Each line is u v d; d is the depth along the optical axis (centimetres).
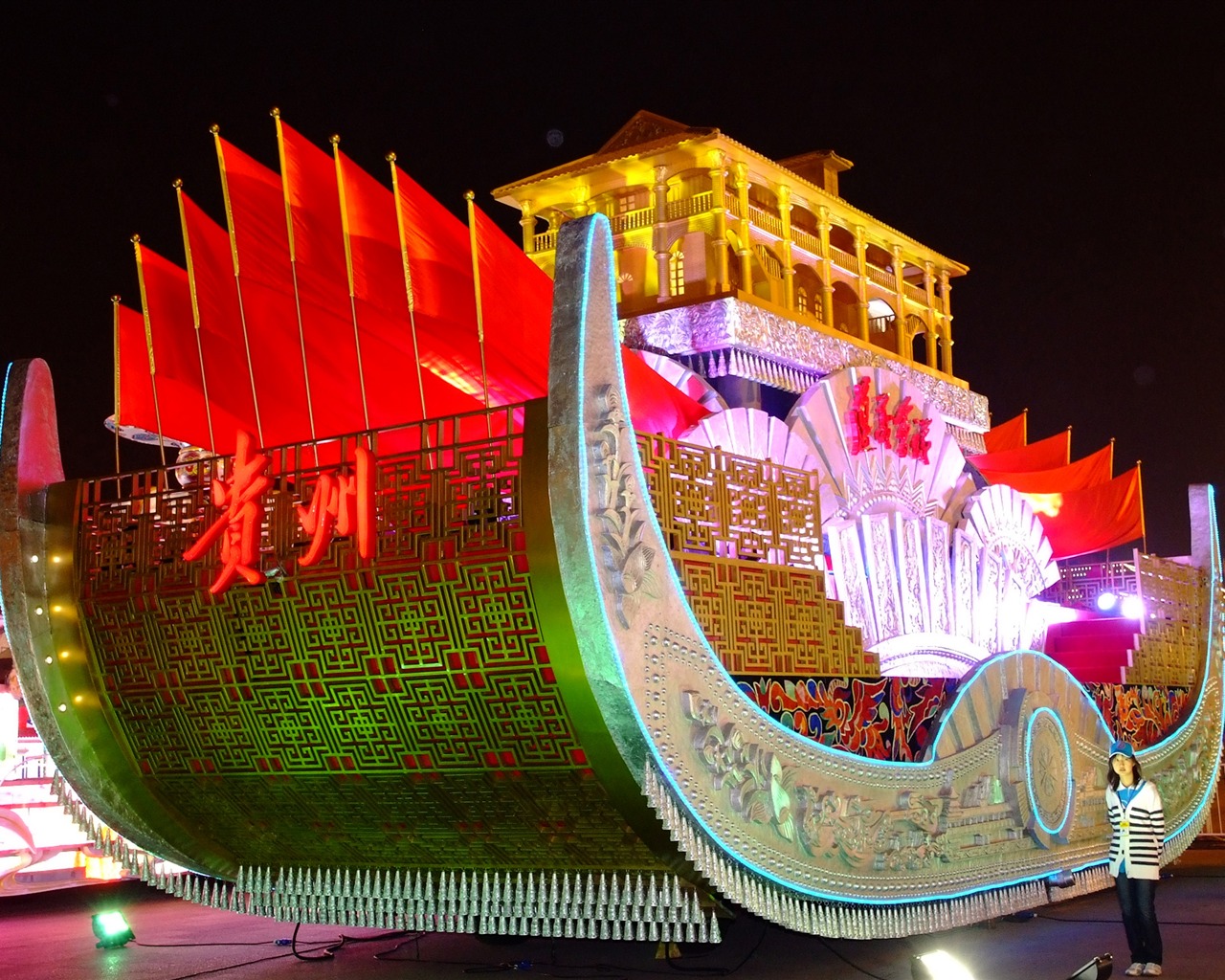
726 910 957
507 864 1009
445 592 881
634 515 846
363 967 1115
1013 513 1759
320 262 1312
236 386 1378
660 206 1706
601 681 821
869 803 1044
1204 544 1889
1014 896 1254
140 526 1054
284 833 1098
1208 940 1180
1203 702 1791
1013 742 1254
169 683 1053
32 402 1116
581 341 827
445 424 1434
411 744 955
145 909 1585
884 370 1611
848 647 1088
